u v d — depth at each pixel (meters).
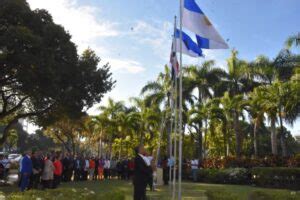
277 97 30.53
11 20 23.86
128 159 31.20
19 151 86.19
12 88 24.86
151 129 44.47
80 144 62.62
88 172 28.02
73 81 26.34
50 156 19.20
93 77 27.27
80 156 26.95
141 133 45.56
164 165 24.75
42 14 25.30
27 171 15.68
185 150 47.72
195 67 40.94
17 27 22.34
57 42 25.19
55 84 23.98
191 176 30.52
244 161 29.38
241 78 40.59
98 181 26.25
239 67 40.16
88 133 53.38
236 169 27.33
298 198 9.92
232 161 30.02
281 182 24.22
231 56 40.78
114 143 56.59
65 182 24.22
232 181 27.09
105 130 49.97
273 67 37.25
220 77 41.00
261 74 38.59
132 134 49.72
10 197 6.85
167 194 17.69
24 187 15.67
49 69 23.02
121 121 47.69
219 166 30.62
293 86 27.17
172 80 17.08
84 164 26.73
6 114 27.55
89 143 62.31
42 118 28.89
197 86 40.50
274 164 27.66
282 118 30.91
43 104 26.75
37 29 24.77
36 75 23.03
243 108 36.34
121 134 51.59
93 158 28.44
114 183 24.16
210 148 52.12
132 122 46.50
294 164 26.73
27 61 22.23
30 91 23.83
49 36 24.62
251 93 35.78
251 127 53.12
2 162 22.28
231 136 45.97
